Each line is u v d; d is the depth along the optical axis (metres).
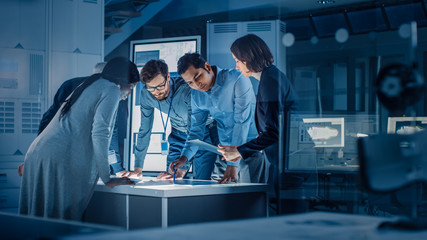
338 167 4.36
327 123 4.46
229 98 3.49
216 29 3.82
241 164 3.55
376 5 5.37
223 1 4.32
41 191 2.48
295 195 3.58
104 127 2.50
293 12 5.09
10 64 3.22
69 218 2.47
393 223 0.98
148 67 3.47
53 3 3.35
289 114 3.60
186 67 3.40
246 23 3.79
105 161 2.49
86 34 3.48
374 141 1.25
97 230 0.96
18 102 3.24
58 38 3.37
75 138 2.52
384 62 5.48
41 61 3.31
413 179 1.29
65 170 2.47
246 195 2.51
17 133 3.22
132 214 2.40
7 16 3.22
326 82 5.64
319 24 5.35
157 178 3.02
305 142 3.62
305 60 5.51
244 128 3.49
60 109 2.61
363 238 0.85
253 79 3.63
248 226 0.96
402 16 5.44
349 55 5.48
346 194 4.28
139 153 3.62
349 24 5.41
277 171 3.57
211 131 3.53
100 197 2.66
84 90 2.59
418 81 3.80
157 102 3.60
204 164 3.55
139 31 4.31
